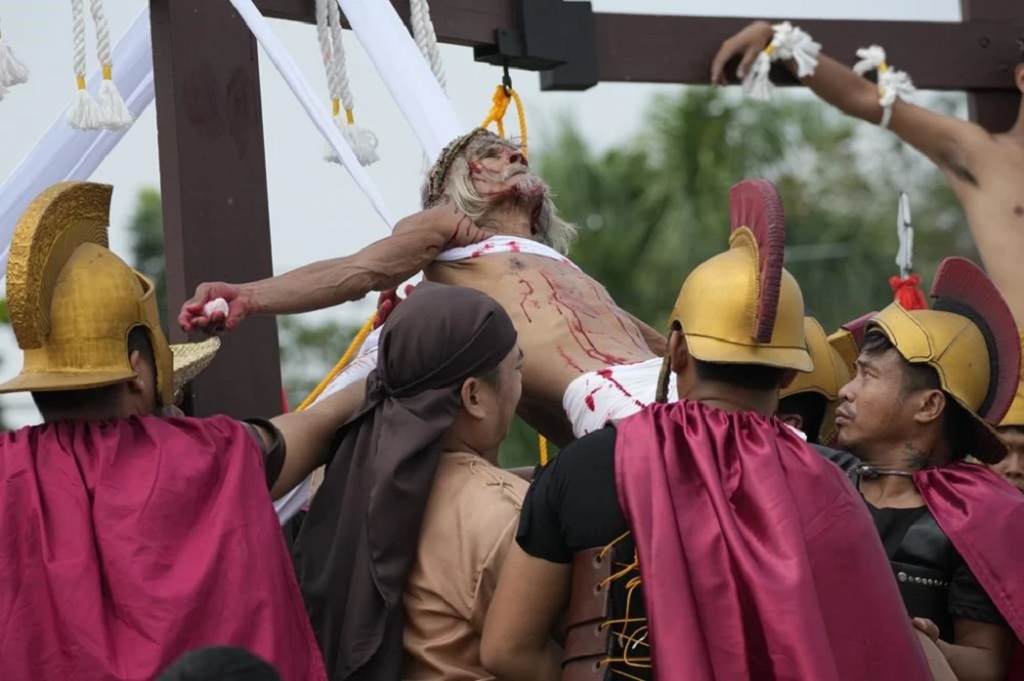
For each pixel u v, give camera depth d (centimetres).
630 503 593
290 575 627
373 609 655
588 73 1194
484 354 673
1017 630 662
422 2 955
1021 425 843
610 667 596
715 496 589
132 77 941
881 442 716
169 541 598
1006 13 1396
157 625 577
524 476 898
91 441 620
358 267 789
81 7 830
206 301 707
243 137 873
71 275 634
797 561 577
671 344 643
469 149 889
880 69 1315
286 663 600
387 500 654
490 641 620
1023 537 678
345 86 923
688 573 582
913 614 688
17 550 595
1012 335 711
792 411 826
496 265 855
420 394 669
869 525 607
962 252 2836
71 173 933
